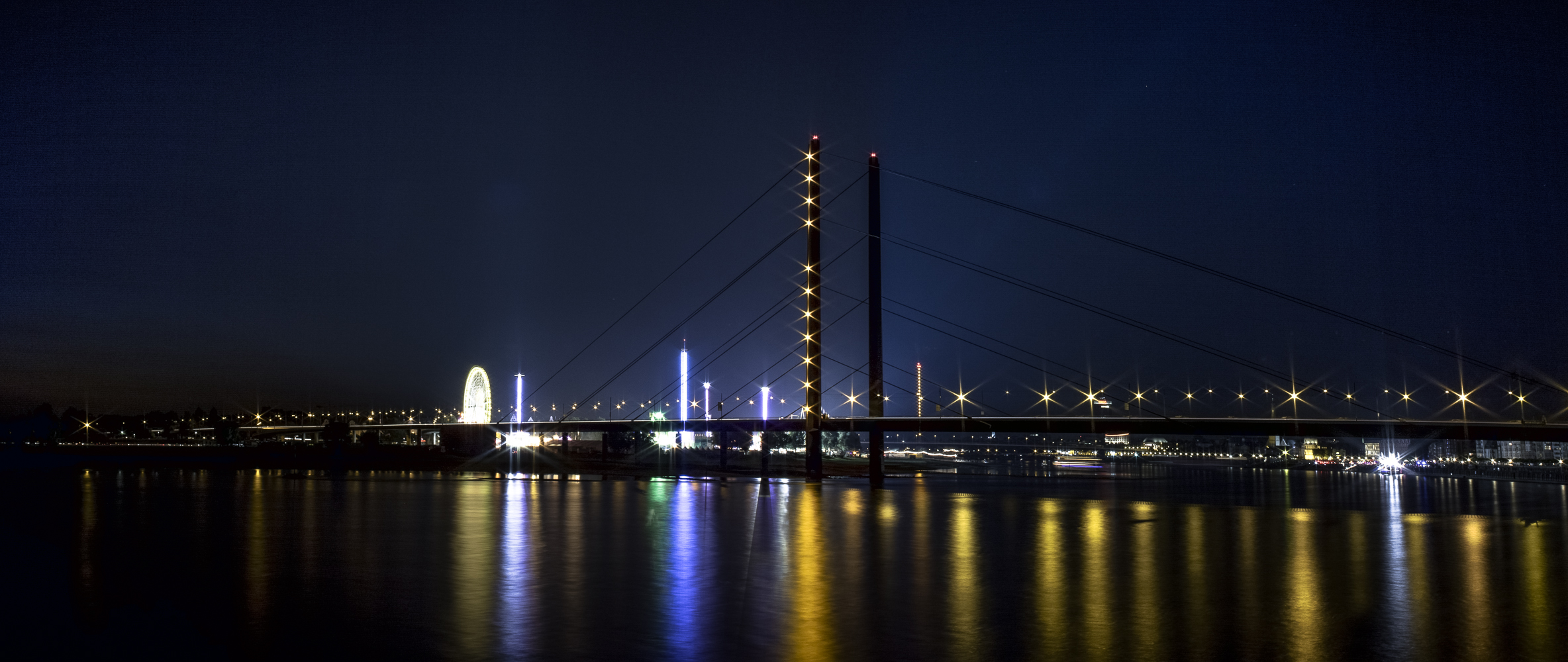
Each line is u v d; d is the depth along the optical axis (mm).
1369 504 97875
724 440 156125
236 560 50250
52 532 62219
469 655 31078
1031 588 43031
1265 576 46531
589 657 30875
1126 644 32594
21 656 31125
